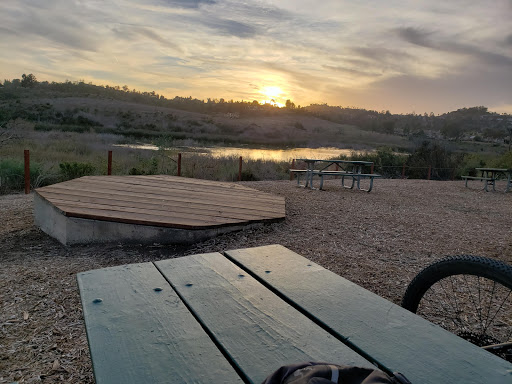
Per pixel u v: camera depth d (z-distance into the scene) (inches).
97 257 174.4
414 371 41.4
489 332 107.1
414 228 240.8
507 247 204.4
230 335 47.8
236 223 209.9
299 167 709.9
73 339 104.3
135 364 40.8
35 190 234.7
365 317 53.6
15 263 164.7
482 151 1745.8
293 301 58.1
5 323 111.3
